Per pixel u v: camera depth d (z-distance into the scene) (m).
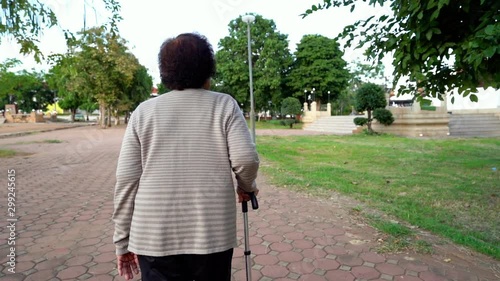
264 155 8.97
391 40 3.33
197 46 1.30
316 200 4.37
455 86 3.41
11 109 40.28
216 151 1.24
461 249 2.78
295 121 26.25
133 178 1.22
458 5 2.96
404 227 3.25
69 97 34.44
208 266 1.23
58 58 6.32
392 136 15.04
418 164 7.22
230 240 1.25
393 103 32.47
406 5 3.08
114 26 6.23
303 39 31.78
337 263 2.58
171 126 1.23
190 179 1.21
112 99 24.31
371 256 2.69
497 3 2.74
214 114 1.26
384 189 4.92
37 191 5.05
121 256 1.30
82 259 2.67
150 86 30.33
